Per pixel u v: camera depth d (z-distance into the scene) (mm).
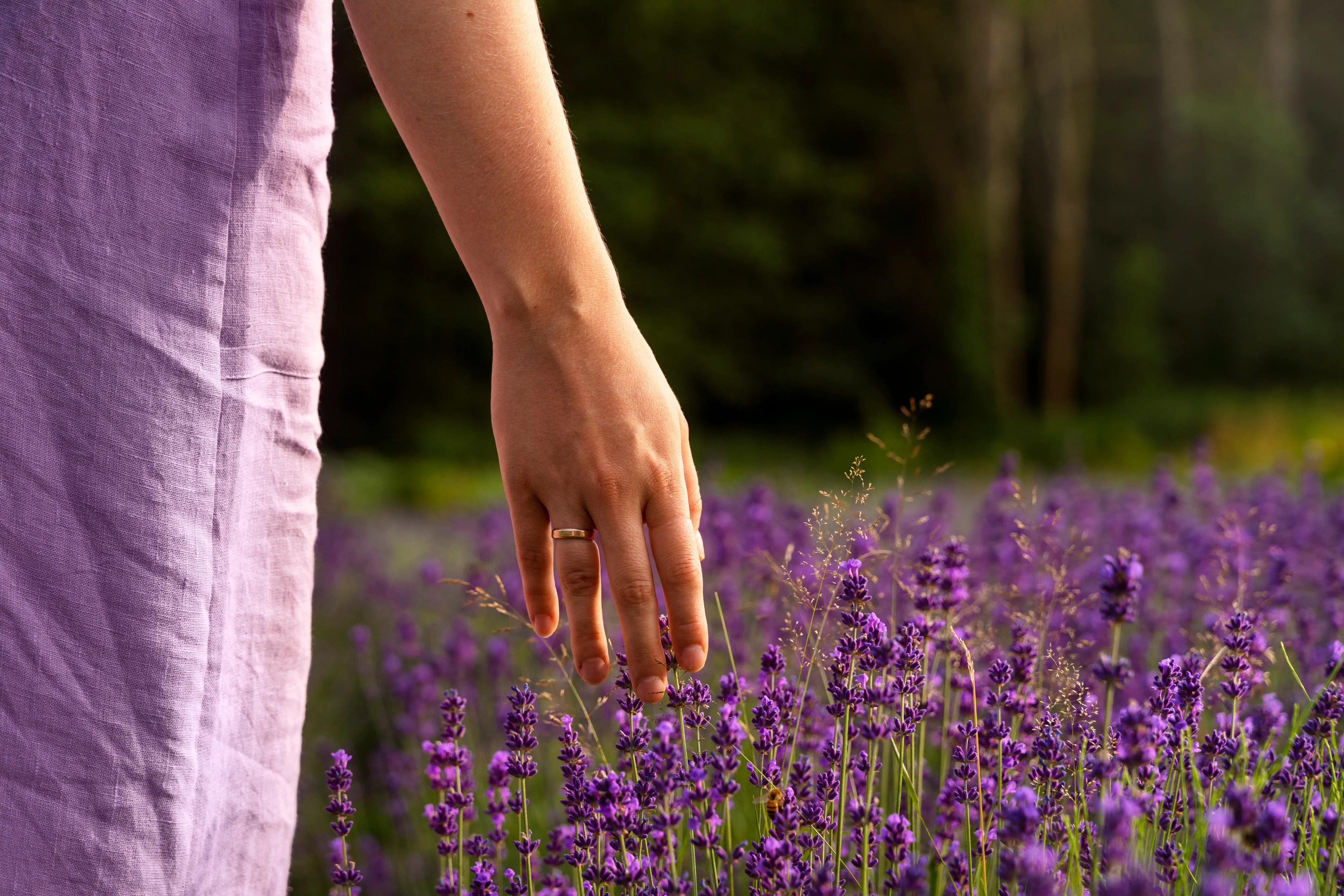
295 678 1461
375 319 18141
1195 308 21859
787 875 1407
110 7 1354
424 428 17375
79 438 1347
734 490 4582
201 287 1377
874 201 21516
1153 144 22219
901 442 16828
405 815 2145
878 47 21109
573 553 1343
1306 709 1591
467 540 5000
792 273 20844
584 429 1338
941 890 1491
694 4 18750
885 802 1581
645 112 19406
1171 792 1452
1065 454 14805
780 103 20578
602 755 1558
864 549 1649
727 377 19859
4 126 1337
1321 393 18688
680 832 1588
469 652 2387
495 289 1346
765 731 1476
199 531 1375
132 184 1360
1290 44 22109
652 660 1341
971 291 19141
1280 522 2904
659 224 19359
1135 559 1475
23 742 1336
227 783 1417
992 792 1487
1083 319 22219
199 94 1379
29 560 1338
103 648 1350
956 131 20953
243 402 1396
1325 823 1395
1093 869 1375
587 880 1463
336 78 15805
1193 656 1539
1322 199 22641
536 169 1340
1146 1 21812
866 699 1463
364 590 4027
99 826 1349
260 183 1398
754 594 2330
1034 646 1521
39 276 1341
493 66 1337
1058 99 21344
